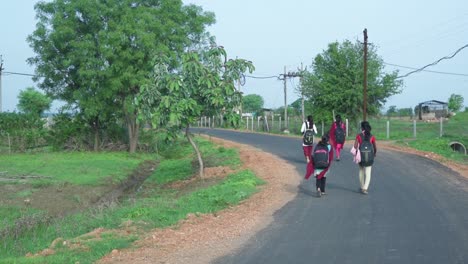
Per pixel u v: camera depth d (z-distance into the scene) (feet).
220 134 144.05
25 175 66.49
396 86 138.51
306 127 55.98
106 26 93.56
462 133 103.40
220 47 53.16
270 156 69.46
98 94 93.97
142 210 36.32
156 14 95.55
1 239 35.29
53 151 100.63
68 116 102.53
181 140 114.42
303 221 30.91
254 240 27.09
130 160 88.94
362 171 39.58
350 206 34.81
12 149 98.99
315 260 22.71
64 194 56.85
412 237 25.96
